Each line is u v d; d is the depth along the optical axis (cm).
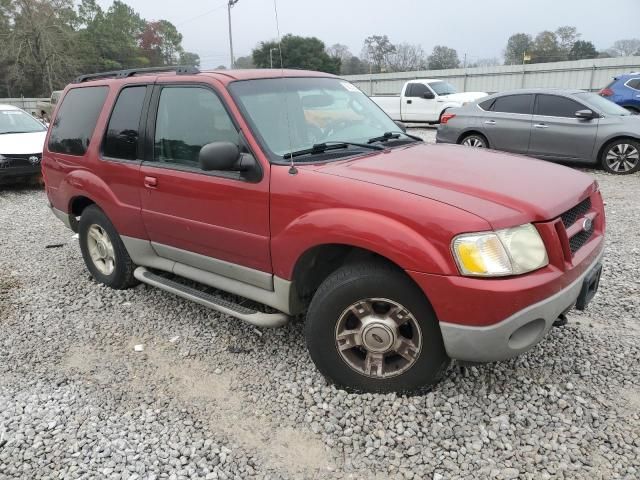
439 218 262
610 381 320
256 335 395
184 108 379
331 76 438
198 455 272
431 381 297
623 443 267
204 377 346
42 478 261
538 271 266
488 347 266
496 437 275
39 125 1130
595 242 318
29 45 5238
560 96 1027
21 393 334
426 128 2081
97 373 356
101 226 471
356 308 298
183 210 376
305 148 345
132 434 289
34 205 902
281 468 263
